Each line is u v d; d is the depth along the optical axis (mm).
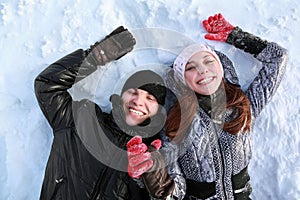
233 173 1626
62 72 1586
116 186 1583
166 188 1509
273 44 1757
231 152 1603
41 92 1579
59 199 1591
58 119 1601
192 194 1654
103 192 1577
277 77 1710
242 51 1818
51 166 1606
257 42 1769
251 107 1696
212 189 1627
